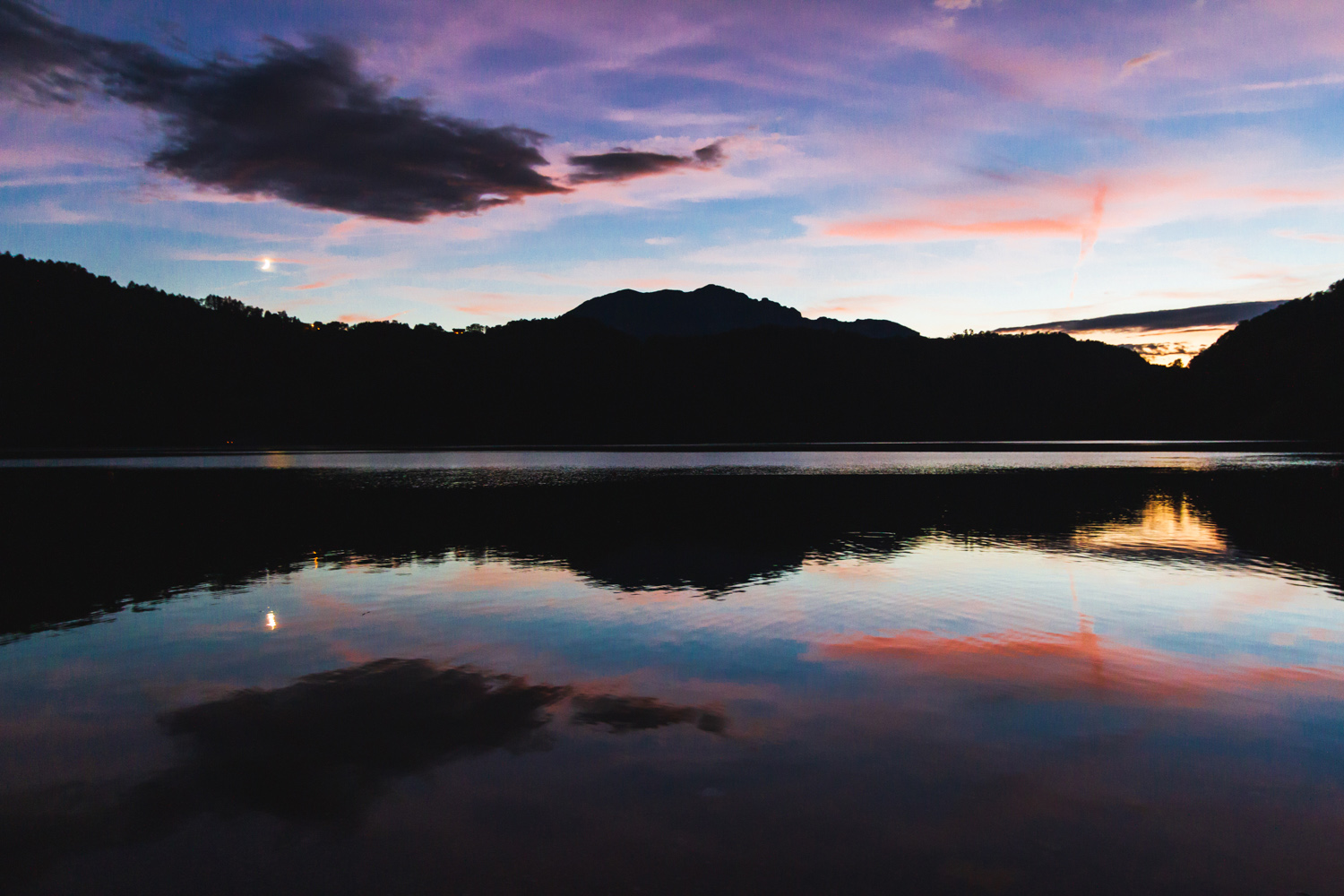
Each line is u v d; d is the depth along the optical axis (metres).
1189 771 4.75
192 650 7.70
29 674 6.91
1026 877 3.58
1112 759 4.93
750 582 11.16
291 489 30.25
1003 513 20.73
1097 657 7.28
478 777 4.69
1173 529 17.17
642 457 64.12
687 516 20.22
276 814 4.26
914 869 3.65
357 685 6.53
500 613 9.26
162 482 35.16
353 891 3.52
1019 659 7.21
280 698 6.20
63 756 5.07
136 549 14.87
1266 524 17.92
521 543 15.35
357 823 4.15
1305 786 4.54
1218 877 3.59
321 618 9.04
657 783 4.58
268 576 11.90
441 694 6.27
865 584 10.99
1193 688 6.34
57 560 13.62
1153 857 3.75
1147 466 43.91
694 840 3.92
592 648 7.67
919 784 4.56
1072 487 29.05
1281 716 5.70
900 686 6.40
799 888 3.48
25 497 27.16
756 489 29.23
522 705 5.98
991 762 4.88
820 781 4.59
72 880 3.63
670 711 5.84
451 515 20.67
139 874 3.68
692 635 8.14
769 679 6.62
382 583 11.23
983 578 11.43
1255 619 8.78
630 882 3.55
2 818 4.25
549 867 3.68
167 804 4.39
